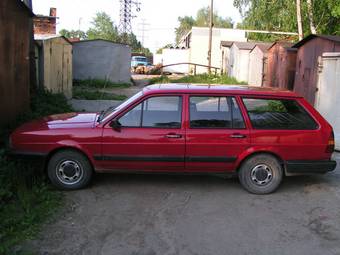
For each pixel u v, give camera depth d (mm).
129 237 4891
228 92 6477
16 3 9305
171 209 5773
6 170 6223
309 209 5941
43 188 6168
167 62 50219
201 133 6316
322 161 6516
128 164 6371
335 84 12344
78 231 5016
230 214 5664
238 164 6453
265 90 6719
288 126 6477
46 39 14977
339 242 4922
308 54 15031
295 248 4742
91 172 6441
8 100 9039
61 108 13047
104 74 29672
